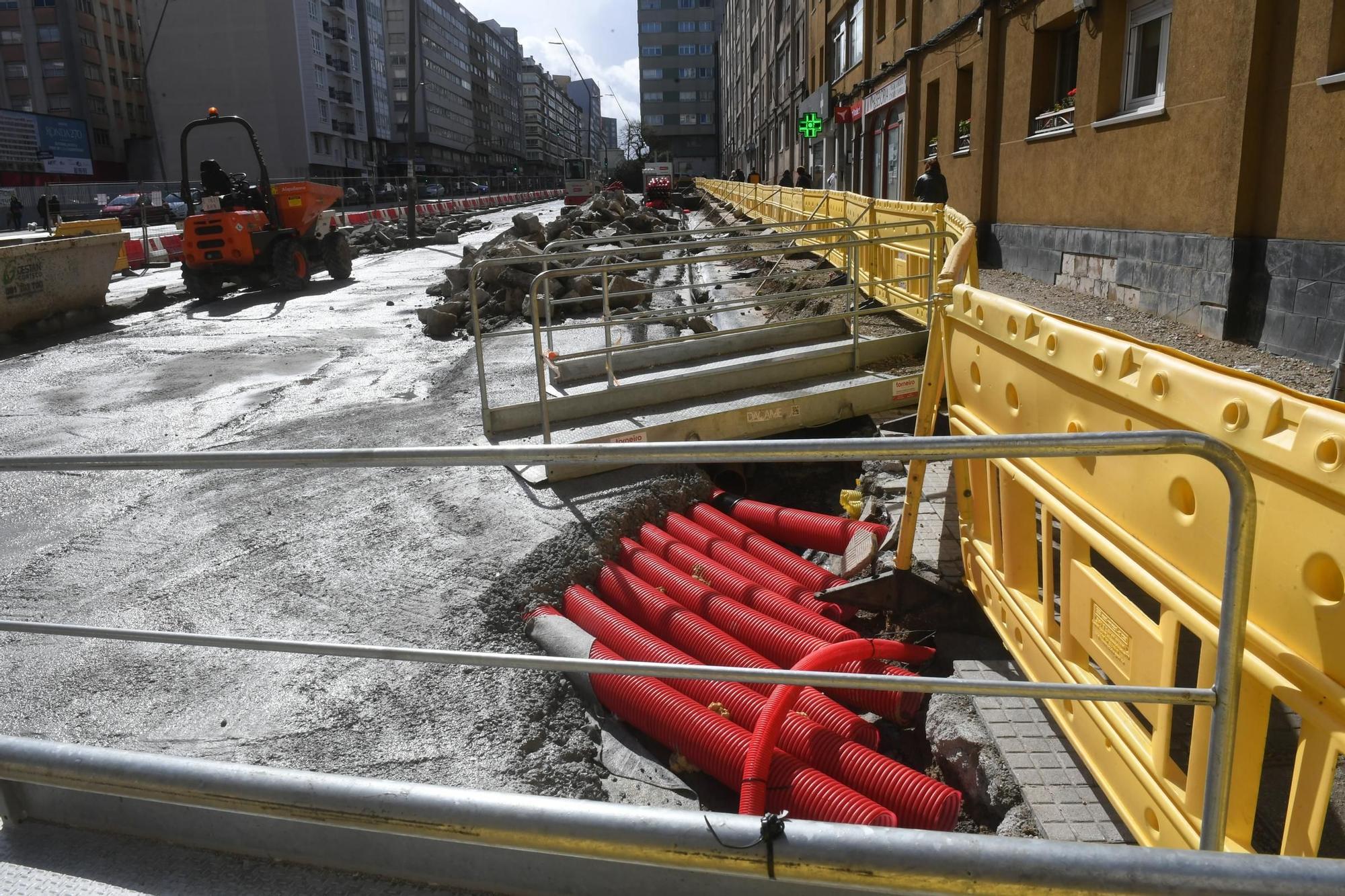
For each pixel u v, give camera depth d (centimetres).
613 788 378
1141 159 1032
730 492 709
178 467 211
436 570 509
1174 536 227
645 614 489
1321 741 181
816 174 3703
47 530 601
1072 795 310
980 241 1586
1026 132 1398
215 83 8400
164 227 3897
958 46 1725
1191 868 138
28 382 1045
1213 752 188
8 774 208
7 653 434
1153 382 236
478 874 197
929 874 147
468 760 351
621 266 702
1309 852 186
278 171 8569
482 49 15962
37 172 5747
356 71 10025
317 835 206
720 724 379
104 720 377
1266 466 194
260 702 387
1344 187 710
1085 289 1183
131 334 1358
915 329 940
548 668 212
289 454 205
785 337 912
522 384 916
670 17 13738
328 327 1347
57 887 204
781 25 4766
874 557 497
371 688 396
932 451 177
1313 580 181
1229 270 840
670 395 748
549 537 544
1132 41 1105
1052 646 316
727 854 157
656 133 13388
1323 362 728
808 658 374
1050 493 306
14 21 7175
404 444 734
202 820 214
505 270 1292
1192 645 362
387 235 2877
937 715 377
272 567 523
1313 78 740
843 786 340
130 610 477
